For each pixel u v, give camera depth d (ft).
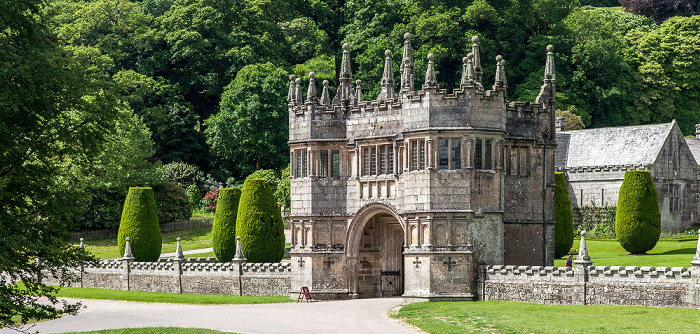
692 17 519.60
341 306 187.62
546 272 175.52
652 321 145.59
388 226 213.05
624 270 164.14
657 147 330.54
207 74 460.14
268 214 253.85
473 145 187.52
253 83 409.28
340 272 209.46
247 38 461.37
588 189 338.54
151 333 150.71
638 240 262.67
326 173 211.20
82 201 161.58
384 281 212.84
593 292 168.04
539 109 209.46
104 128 157.58
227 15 471.62
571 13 502.38
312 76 211.82
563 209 263.08
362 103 206.90
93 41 458.09
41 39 152.35
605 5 643.45
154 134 434.71
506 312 164.25
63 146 157.79
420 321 160.45
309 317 169.37
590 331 139.85
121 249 282.15
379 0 487.61
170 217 371.56
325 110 211.20
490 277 185.06
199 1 468.34
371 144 204.23
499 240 191.01
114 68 452.76
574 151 355.15
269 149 412.77
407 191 192.24
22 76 141.69
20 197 148.66
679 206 336.08
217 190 398.01
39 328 167.32
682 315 149.28
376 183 202.69
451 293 186.70
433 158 188.14
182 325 160.25
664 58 505.66
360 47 467.11
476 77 195.31
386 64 216.74
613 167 330.75
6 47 143.74
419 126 189.78
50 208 150.30
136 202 283.18
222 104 419.33
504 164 200.95
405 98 193.26
